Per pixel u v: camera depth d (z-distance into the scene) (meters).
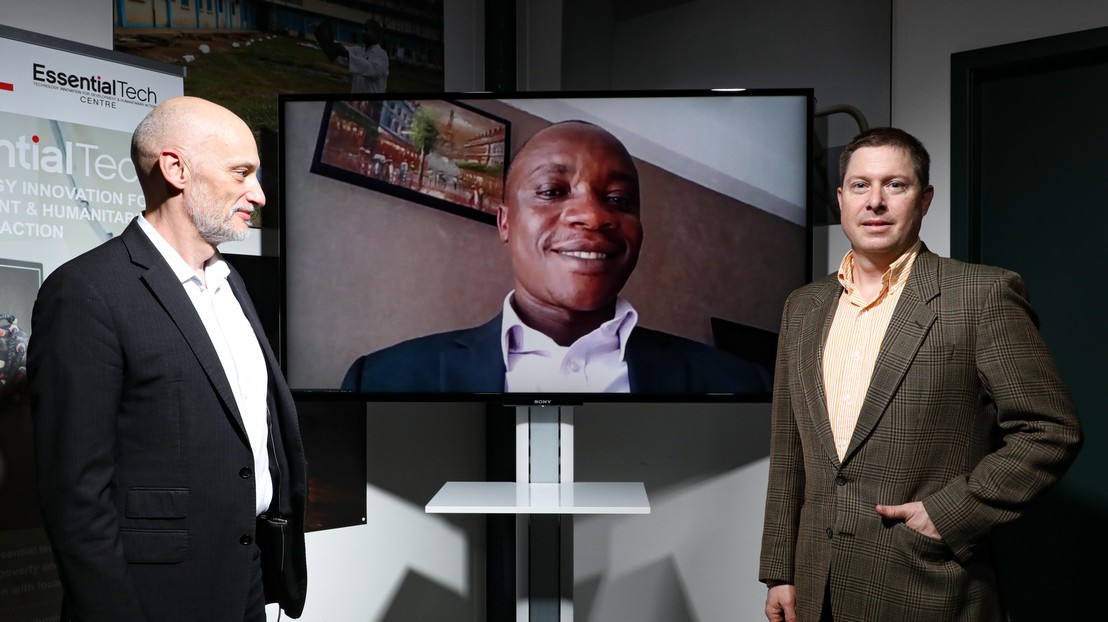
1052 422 1.55
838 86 2.68
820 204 2.73
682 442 3.01
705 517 2.97
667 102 2.52
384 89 2.96
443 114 2.53
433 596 3.12
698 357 2.54
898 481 1.65
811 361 1.80
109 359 1.50
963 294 1.65
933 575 1.60
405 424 3.02
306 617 2.76
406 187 2.54
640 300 2.54
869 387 1.68
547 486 2.55
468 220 2.54
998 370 1.60
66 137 2.17
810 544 1.76
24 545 2.11
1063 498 2.39
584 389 2.54
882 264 1.76
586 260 2.53
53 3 2.21
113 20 2.33
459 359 2.55
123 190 2.29
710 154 2.52
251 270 2.60
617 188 2.53
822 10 2.70
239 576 1.63
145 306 1.57
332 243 2.54
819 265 2.74
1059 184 2.38
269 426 1.81
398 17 3.00
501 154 2.54
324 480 2.78
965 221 2.46
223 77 2.55
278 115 2.52
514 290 2.55
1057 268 2.39
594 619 3.13
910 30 2.55
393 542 2.99
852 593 1.67
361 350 2.55
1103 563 2.32
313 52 2.77
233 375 1.72
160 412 1.56
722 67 2.88
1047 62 2.35
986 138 2.51
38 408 1.48
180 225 1.68
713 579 2.96
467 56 3.22
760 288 2.53
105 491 1.49
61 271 1.54
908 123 2.56
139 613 1.50
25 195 2.10
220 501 1.61
